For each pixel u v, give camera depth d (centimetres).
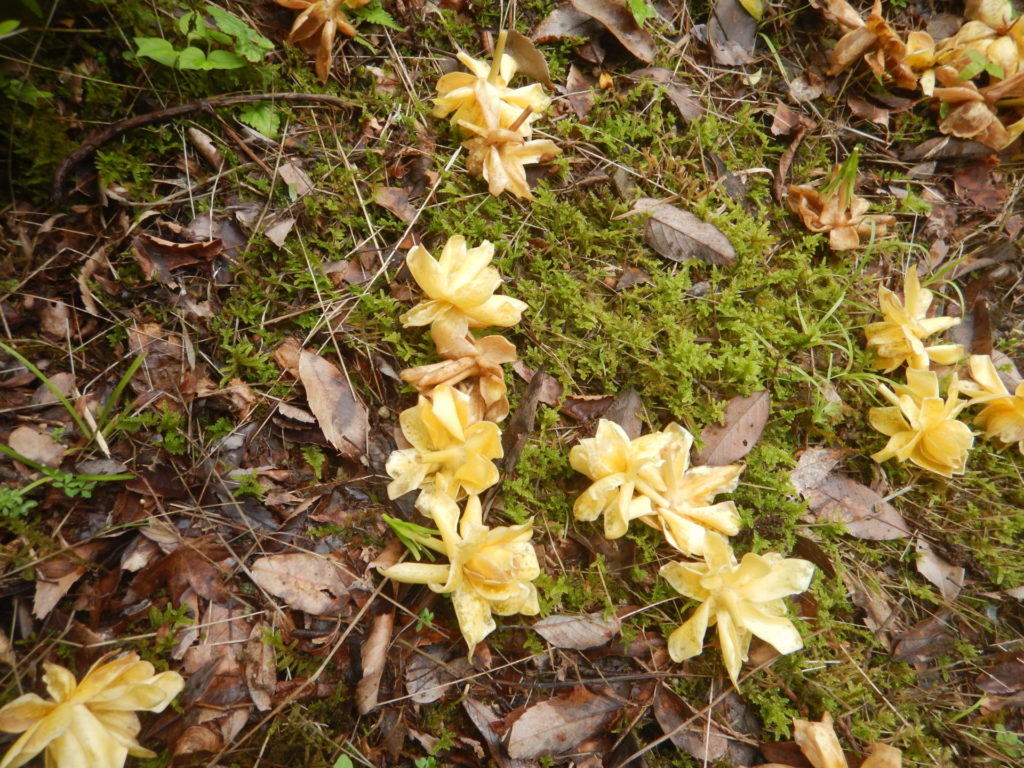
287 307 40
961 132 50
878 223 48
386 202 42
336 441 39
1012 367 48
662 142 47
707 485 39
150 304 39
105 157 38
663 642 40
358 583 38
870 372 46
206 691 35
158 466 37
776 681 40
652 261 45
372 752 36
